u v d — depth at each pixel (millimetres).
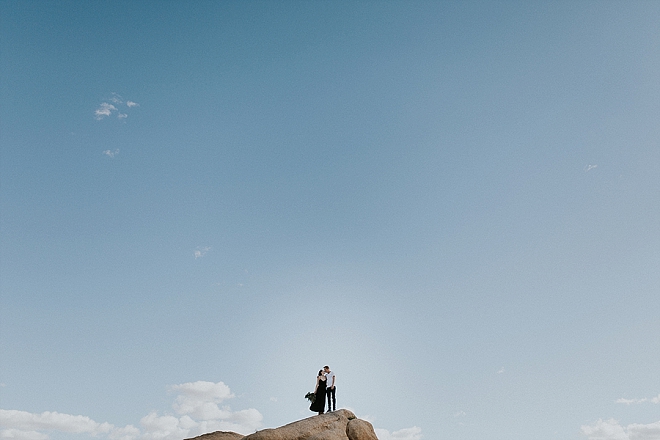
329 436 26188
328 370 30906
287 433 26469
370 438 27172
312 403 30344
